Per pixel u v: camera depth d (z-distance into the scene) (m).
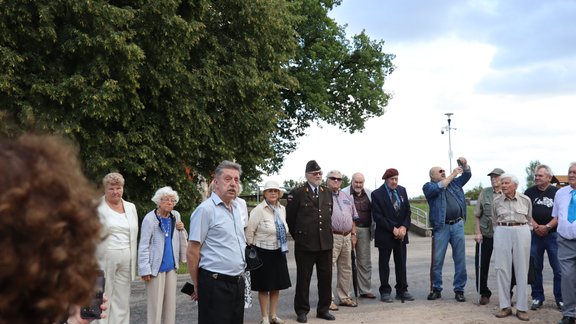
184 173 16.50
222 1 17.70
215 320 4.73
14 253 0.89
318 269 7.98
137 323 7.99
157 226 6.34
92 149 14.50
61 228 0.93
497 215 8.04
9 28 13.38
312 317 8.09
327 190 8.12
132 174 15.98
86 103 13.59
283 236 7.50
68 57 14.37
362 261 9.65
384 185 9.38
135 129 15.40
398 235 9.14
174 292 6.55
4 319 0.91
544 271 12.39
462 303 8.98
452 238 9.29
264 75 18.09
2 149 0.96
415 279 11.64
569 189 7.57
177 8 16.17
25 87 13.88
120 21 13.92
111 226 5.89
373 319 7.87
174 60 15.27
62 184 0.97
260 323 7.80
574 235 7.26
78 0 13.57
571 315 7.41
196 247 4.79
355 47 27.81
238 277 4.85
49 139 1.05
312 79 25.78
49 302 0.92
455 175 9.27
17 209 0.90
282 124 27.42
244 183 20.98
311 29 26.20
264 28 18.14
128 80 14.20
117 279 6.00
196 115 16.11
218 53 17.41
